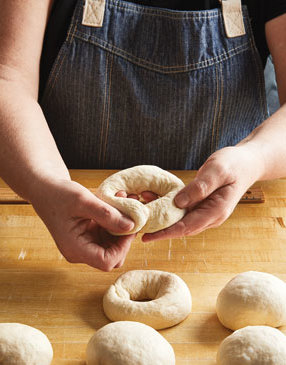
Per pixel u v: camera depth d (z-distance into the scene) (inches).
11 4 53.9
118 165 64.8
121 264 44.4
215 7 61.2
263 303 41.2
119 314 42.0
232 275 47.1
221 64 60.5
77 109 61.3
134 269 48.0
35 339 38.0
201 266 48.1
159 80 60.2
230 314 41.3
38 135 48.9
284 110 56.8
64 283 46.1
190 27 58.9
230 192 44.9
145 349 37.1
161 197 46.3
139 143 63.1
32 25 54.7
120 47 59.2
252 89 63.3
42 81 61.3
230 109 62.7
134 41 59.4
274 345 36.8
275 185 59.3
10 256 48.8
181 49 59.2
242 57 61.4
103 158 64.4
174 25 58.9
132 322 40.0
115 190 47.7
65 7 58.0
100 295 45.0
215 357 39.1
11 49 54.1
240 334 38.1
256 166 48.1
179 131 62.2
